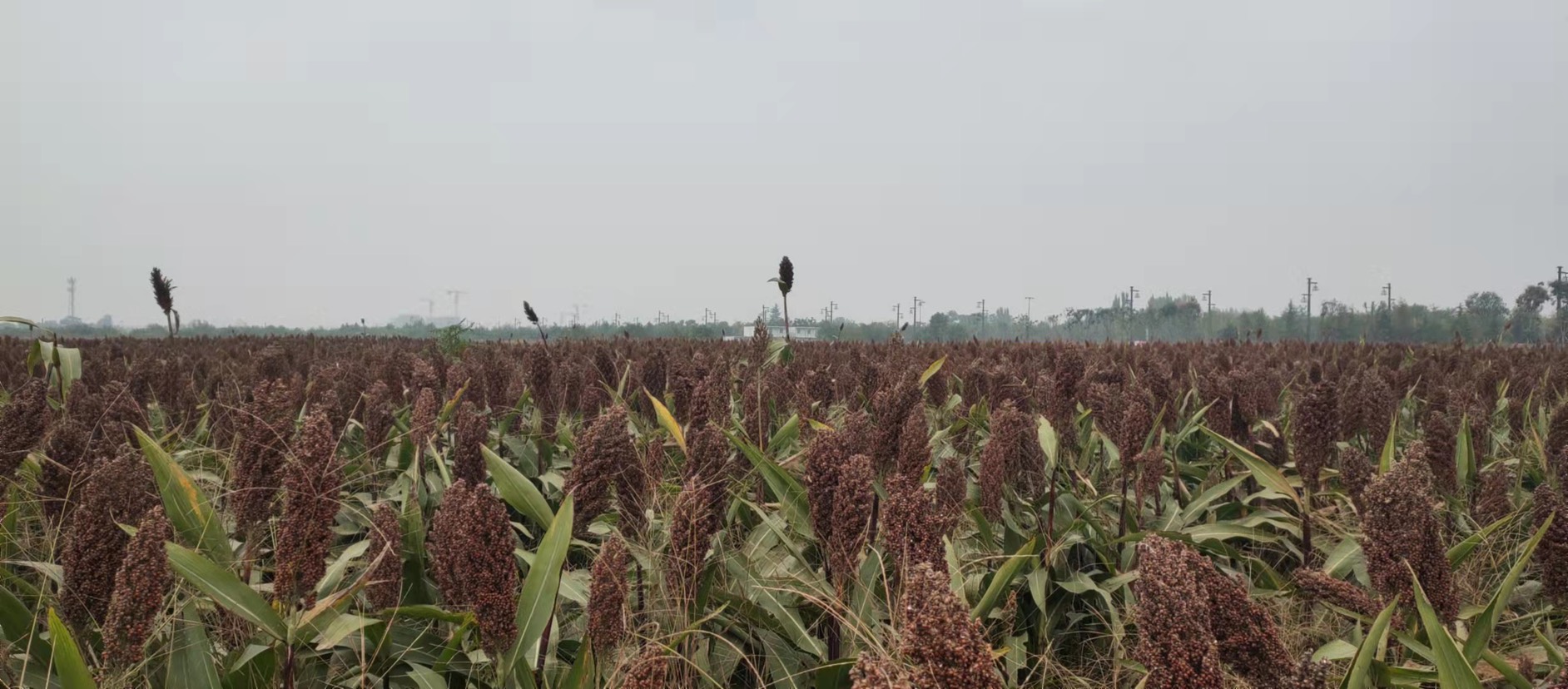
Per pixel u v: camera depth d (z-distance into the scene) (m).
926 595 1.74
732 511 4.19
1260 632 2.16
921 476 3.67
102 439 4.36
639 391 6.83
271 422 2.96
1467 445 4.72
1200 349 15.87
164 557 2.28
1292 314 95.44
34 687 2.42
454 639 2.75
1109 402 4.95
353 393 6.53
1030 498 4.38
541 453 5.74
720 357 8.66
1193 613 1.89
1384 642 2.87
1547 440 4.76
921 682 1.60
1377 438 5.59
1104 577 4.40
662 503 4.24
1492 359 10.81
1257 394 5.83
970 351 13.41
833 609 2.99
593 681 2.74
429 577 3.79
